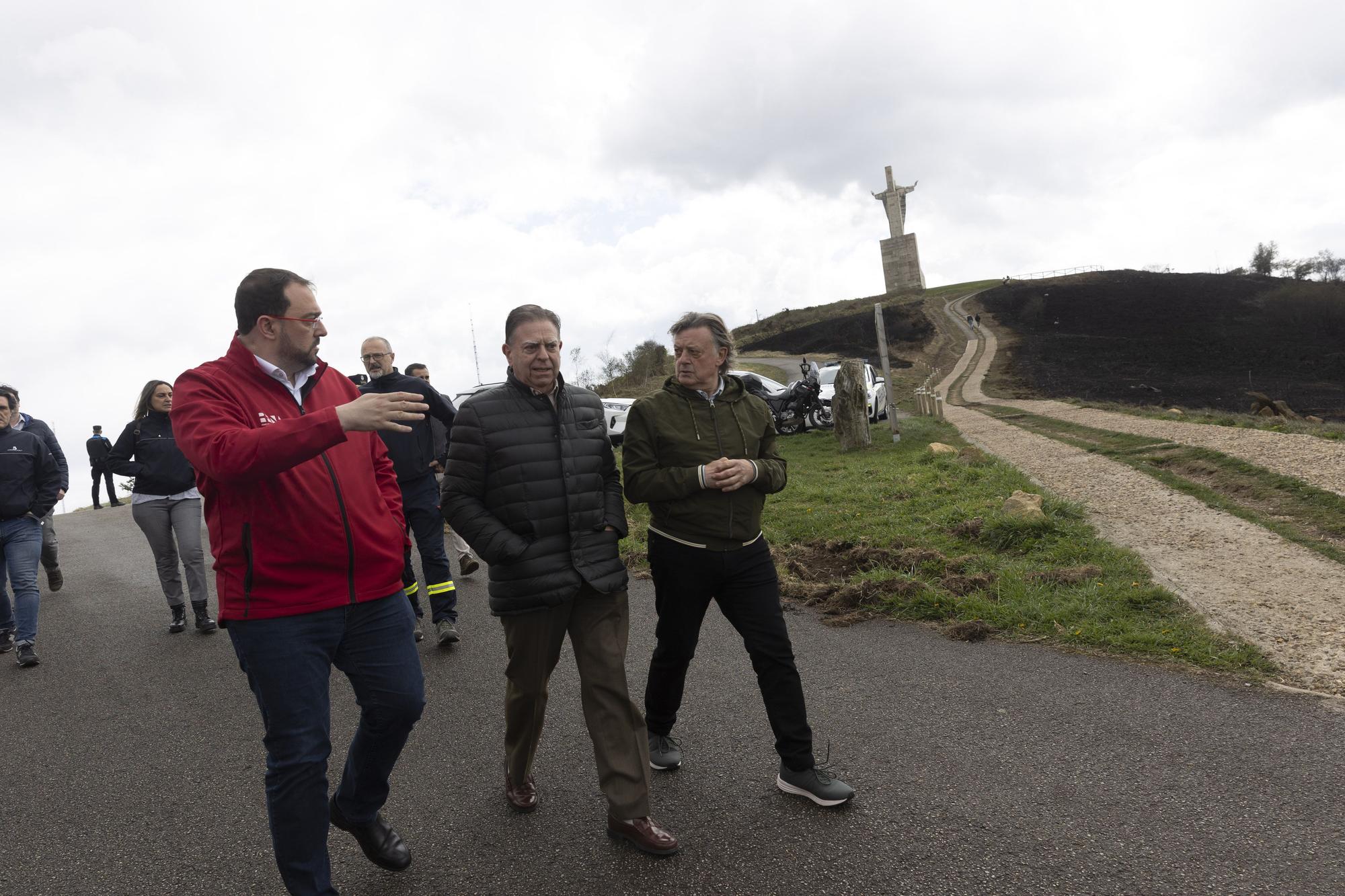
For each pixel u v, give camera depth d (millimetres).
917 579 5473
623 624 2900
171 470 5789
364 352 5418
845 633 4801
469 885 2541
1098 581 5148
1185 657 4000
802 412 16828
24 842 3010
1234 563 5379
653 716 3223
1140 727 3289
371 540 2453
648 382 35094
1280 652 3938
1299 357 51500
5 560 5719
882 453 12758
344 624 2412
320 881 2316
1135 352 55812
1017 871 2400
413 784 3258
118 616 6605
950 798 2850
